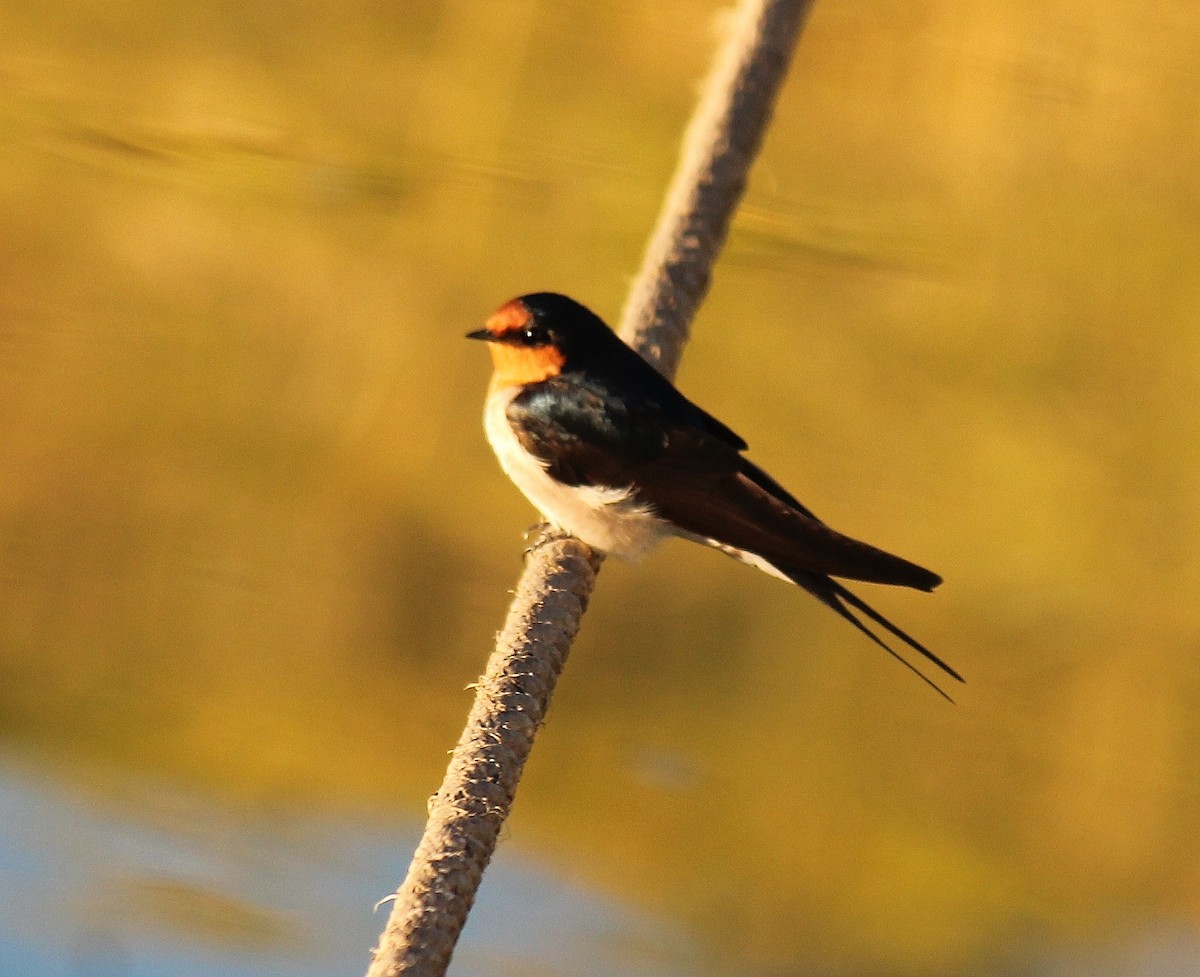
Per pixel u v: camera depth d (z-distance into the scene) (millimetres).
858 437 14547
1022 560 13750
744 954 10945
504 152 15891
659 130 16172
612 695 12977
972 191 15742
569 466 8086
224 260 15219
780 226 15461
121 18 16828
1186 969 11094
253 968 9758
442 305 15000
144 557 13680
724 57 8727
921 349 14977
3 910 10195
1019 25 16375
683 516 7945
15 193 15344
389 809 11805
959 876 11820
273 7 17078
